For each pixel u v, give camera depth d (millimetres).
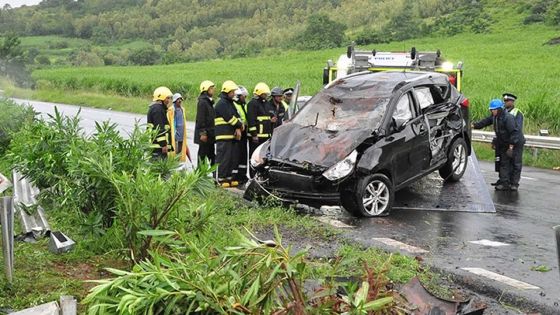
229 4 137875
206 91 12273
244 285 4340
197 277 4336
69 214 8039
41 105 36250
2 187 6215
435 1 99562
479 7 90875
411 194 11078
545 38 68438
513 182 12344
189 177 6363
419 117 10617
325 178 9547
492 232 9008
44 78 49969
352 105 10555
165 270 4379
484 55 55750
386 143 9891
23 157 8703
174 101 12875
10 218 5902
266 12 131500
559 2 83875
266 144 10523
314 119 10562
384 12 110688
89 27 133625
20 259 6797
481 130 18641
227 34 124438
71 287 6078
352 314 4117
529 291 6570
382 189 9867
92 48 111250
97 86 44062
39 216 8297
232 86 11922
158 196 6309
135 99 37156
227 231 7680
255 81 40344
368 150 9742
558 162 15648
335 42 87812
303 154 9867
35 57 93062
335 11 121125
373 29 92875
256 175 10328
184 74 51406
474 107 20359
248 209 9594
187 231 6398
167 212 6352
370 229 9055
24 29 133750
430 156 10789
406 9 104500
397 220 9617
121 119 27125
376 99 10492
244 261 4434
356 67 14352
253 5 136375
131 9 148375
